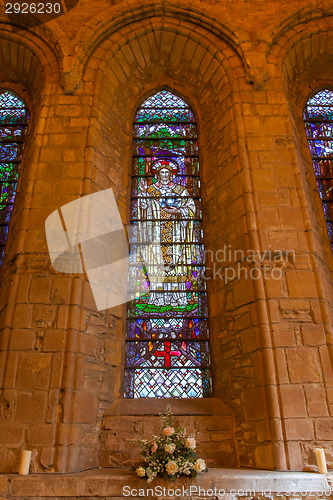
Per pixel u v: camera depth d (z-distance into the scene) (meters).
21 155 6.34
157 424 4.36
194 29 6.34
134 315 5.21
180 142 6.59
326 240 5.42
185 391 4.79
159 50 6.65
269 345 4.11
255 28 6.20
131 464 4.13
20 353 4.08
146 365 4.93
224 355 4.74
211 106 6.31
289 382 3.94
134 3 6.26
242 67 5.91
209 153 6.12
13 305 4.31
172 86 6.96
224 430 4.32
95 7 6.46
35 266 4.50
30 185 4.97
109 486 3.27
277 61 6.01
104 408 4.44
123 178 6.00
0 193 5.99
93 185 5.11
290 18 6.23
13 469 3.60
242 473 3.48
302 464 3.63
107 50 6.12
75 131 5.38
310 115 6.74
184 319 5.21
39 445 3.70
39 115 5.54
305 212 4.83
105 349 4.65
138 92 6.89
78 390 4.01
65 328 4.18
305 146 6.26
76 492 3.24
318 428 3.77
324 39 6.41
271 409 3.85
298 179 5.04
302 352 4.09
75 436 3.82
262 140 5.29
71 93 5.67
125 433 4.30
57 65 5.95
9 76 6.83
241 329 4.50
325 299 4.37
